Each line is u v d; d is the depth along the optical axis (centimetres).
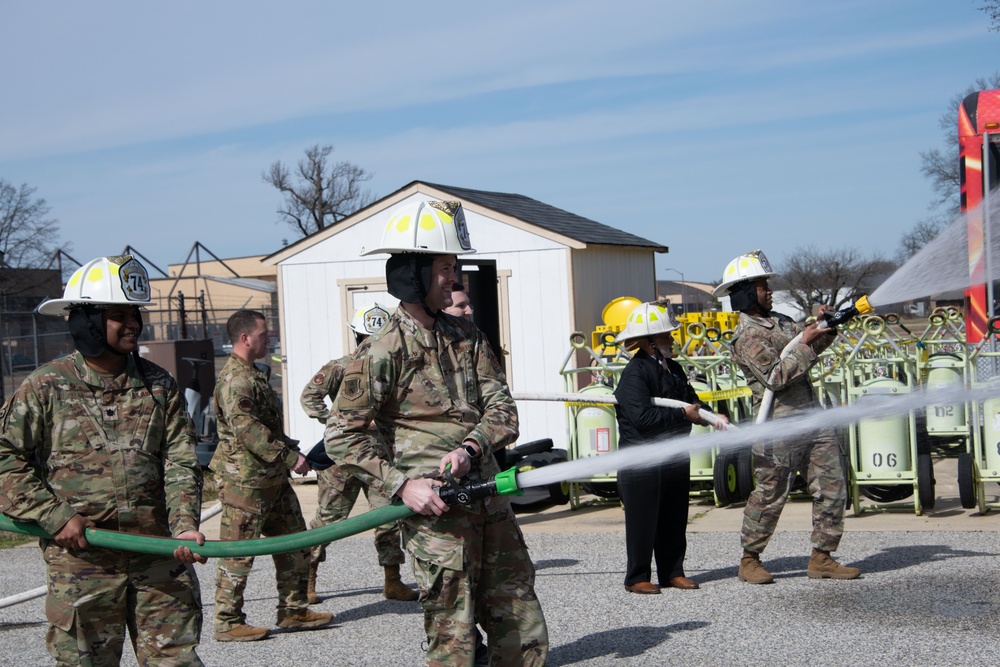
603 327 1298
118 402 410
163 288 5181
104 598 398
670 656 545
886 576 686
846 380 1016
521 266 1351
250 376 629
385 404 401
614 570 757
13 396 400
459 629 389
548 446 1169
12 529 404
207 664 576
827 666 514
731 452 1016
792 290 3822
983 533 813
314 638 623
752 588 673
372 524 390
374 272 1405
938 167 3231
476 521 393
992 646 529
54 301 404
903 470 914
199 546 390
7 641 656
